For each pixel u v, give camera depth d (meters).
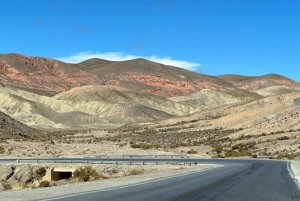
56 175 41.00
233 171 31.22
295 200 15.14
